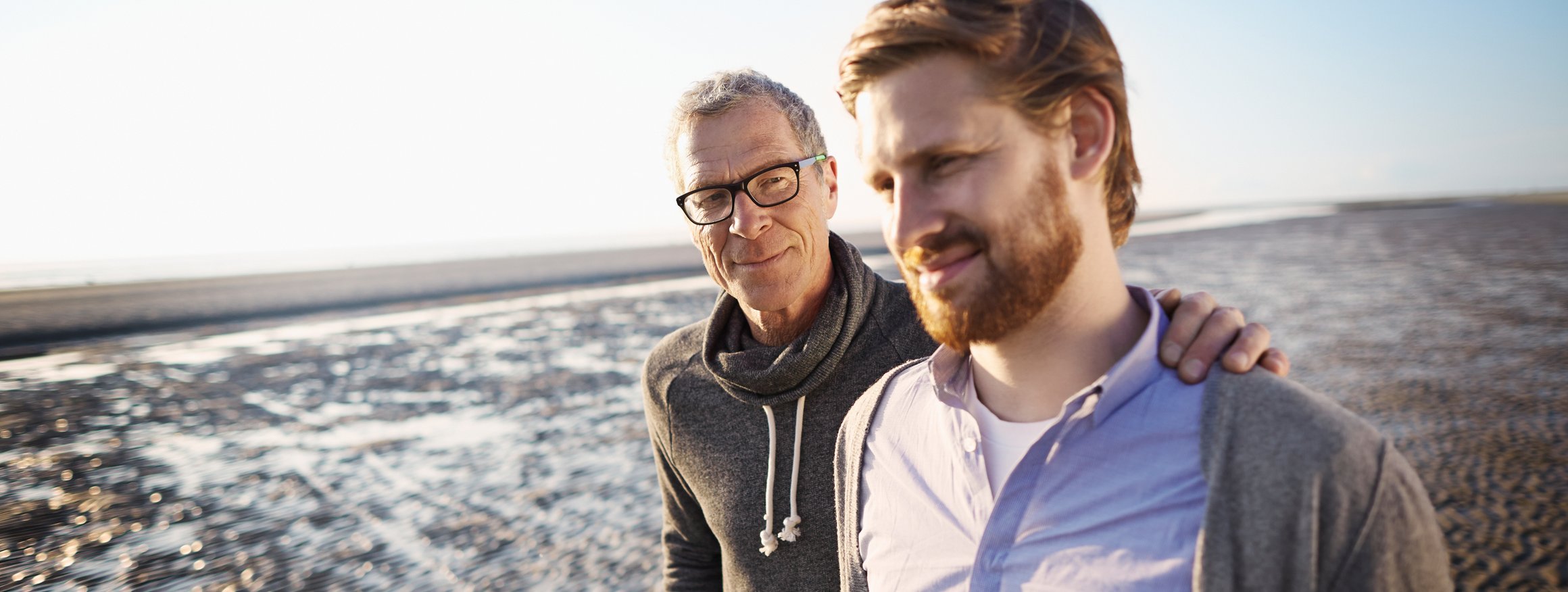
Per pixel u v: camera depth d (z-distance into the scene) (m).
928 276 0.94
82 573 5.26
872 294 1.80
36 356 14.62
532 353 13.31
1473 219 48.84
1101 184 0.96
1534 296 16.30
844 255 1.81
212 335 16.94
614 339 14.50
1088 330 0.98
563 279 28.61
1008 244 0.89
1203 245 34.00
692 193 1.69
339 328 17.41
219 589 4.98
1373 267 23.05
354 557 5.40
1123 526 0.93
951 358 1.16
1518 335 12.12
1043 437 0.98
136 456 7.96
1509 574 4.66
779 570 1.76
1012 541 1.00
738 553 1.83
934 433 1.16
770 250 1.67
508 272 32.81
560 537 5.66
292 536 5.79
